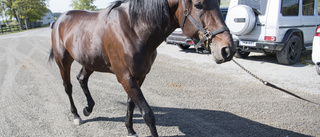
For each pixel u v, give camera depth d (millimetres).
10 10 47594
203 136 2686
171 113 3359
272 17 5652
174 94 4164
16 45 12977
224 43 1680
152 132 2051
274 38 5637
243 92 4137
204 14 1762
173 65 6512
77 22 2791
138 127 2975
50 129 2967
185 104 3686
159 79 5141
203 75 5363
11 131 2928
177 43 8305
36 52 9750
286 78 4844
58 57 3180
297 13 6055
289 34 5664
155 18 1989
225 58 1685
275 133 2691
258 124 2930
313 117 3074
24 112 3518
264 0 5863
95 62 2545
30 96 4238
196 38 1891
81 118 3281
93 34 2447
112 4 2393
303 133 2672
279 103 3584
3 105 3824
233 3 6793
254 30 6102
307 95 3850
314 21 6555
